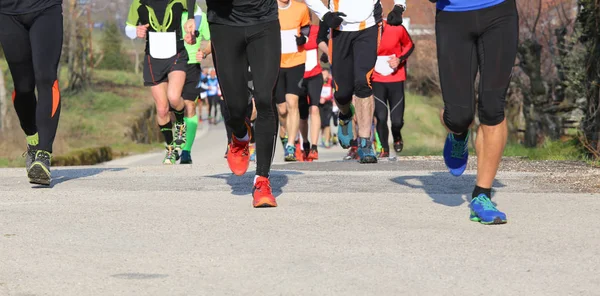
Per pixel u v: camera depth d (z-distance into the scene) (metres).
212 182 16.66
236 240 10.33
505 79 11.70
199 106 100.94
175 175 18.39
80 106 91.69
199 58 24.53
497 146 11.70
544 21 59.91
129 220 11.75
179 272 8.73
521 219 11.80
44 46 15.45
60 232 10.89
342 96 21.95
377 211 12.49
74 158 48.81
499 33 11.62
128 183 16.66
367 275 8.56
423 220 11.74
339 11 20.58
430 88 88.19
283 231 10.88
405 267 8.90
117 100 98.00
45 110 15.61
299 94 26.89
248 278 8.46
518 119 65.62
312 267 8.90
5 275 8.60
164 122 24.84
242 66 13.36
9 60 15.76
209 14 13.16
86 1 102.62
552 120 54.09
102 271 8.78
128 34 24.36
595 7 23.38
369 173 18.33
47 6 15.47
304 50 26.73
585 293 7.93
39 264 9.09
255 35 13.07
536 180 16.47
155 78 24.27
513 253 9.59
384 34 27.62
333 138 62.91
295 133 27.17
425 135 72.31
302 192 14.78
